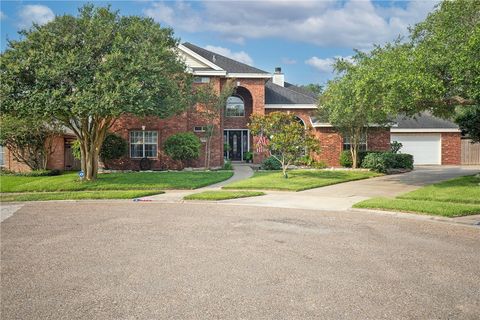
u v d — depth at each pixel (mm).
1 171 22766
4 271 5211
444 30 12805
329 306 4027
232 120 30531
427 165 31203
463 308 3990
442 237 7254
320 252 6141
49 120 19047
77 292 4434
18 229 8062
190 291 4453
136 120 24578
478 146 32094
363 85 14359
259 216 9602
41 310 3943
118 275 5031
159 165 24750
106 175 20109
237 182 17031
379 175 20953
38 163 22750
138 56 15930
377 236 7316
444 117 18781
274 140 18047
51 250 6316
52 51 15180
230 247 6469
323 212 10250
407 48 14516
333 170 22562
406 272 5145
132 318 3754
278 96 30766
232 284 4680
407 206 10086
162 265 5461
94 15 16781
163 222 8820
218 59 29844
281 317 3766
